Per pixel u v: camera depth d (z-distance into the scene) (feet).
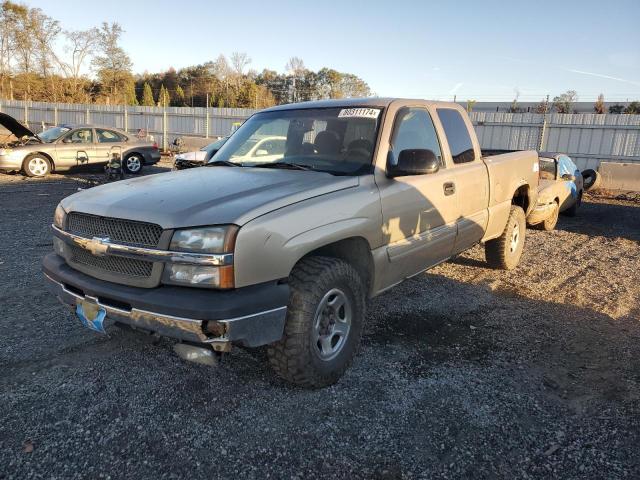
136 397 10.52
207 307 8.72
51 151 48.70
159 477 8.21
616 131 56.18
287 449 8.98
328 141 13.28
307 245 10.01
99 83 181.78
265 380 11.31
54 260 11.35
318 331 10.54
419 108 14.53
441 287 18.48
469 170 15.87
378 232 11.85
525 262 22.62
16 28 166.09
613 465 8.71
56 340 13.10
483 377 11.74
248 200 9.92
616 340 14.11
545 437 9.49
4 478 8.06
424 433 9.53
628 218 37.01
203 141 74.74
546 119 59.67
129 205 10.05
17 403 10.18
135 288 9.49
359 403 10.49
